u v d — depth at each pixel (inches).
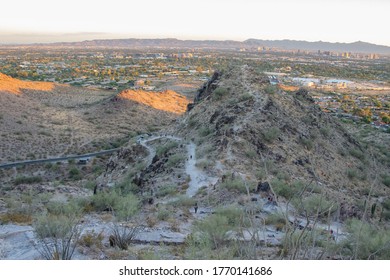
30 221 663.8
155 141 2065.7
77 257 461.4
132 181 1485.0
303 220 650.2
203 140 1695.4
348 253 460.4
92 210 763.4
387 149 2603.3
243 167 1305.4
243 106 1849.2
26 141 2970.0
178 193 1098.7
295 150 1596.9
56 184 1552.7
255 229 369.4
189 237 517.7
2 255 475.5
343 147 1914.4
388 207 1246.9
